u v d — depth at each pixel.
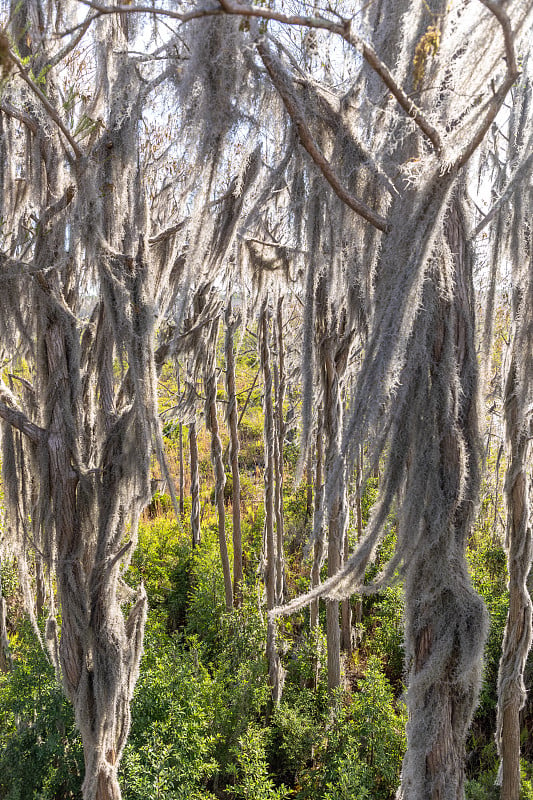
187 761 5.48
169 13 1.86
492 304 3.99
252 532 12.21
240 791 5.89
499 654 8.12
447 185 2.46
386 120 2.79
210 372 8.78
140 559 11.04
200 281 5.20
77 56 5.45
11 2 3.49
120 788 5.25
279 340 9.57
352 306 4.61
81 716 4.72
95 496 4.89
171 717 5.79
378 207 3.12
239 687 7.05
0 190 4.66
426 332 2.89
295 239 3.43
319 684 7.85
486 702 7.94
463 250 3.07
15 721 5.74
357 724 6.50
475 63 2.32
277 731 7.11
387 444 3.10
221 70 2.38
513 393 5.82
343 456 2.60
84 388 5.32
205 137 2.66
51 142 4.63
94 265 4.66
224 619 8.62
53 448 4.77
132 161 4.20
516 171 2.96
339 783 5.73
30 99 4.15
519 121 4.21
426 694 3.20
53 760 5.55
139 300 4.51
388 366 2.50
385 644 8.74
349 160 2.95
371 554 3.16
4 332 4.75
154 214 6.35
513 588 6.19
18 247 5.98
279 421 9.93
